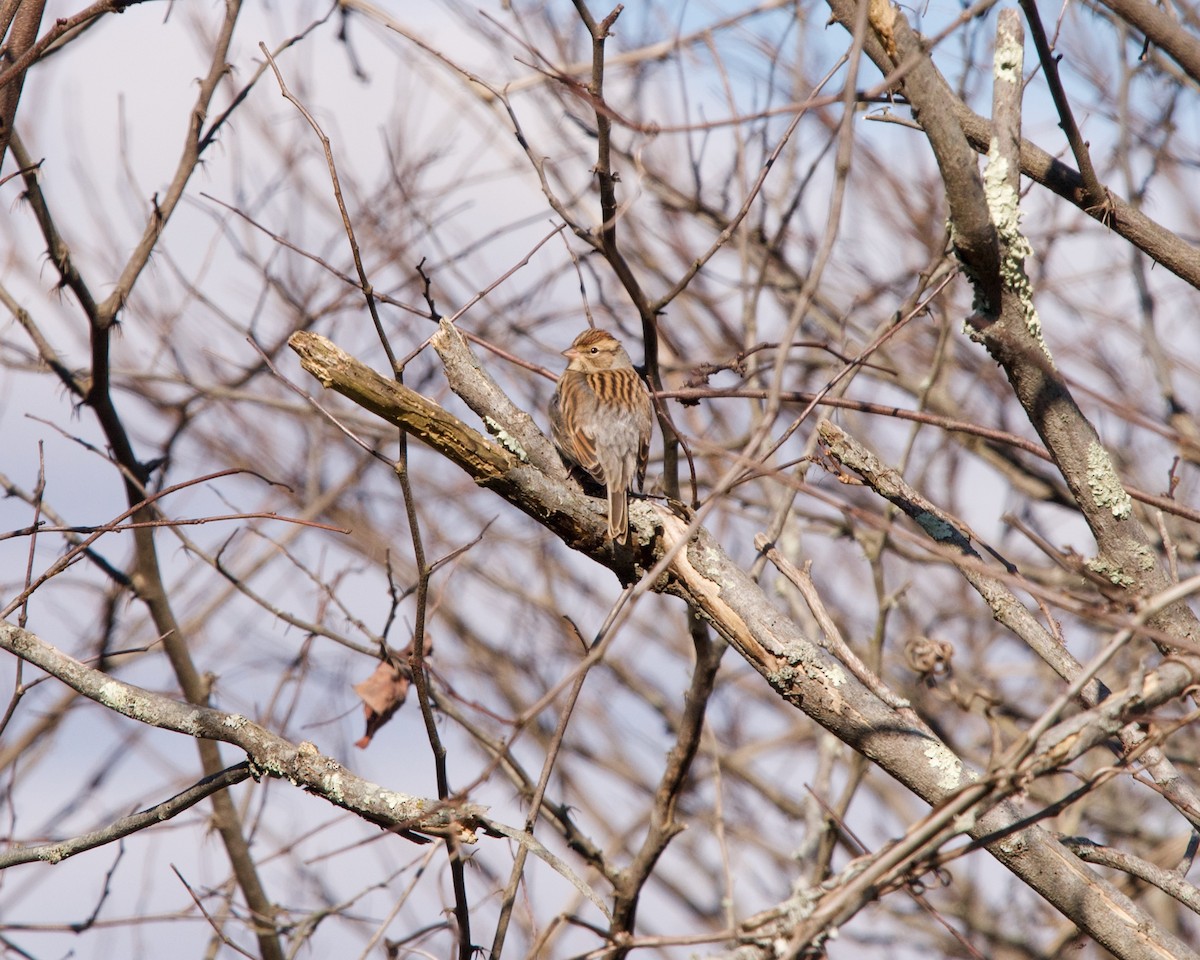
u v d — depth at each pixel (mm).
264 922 11969
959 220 7223
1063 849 7152
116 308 11617
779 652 7633
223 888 12297
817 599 8273
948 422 8047
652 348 9516
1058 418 7727
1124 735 7770
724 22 8469
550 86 13875
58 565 7691
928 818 5777
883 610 12719
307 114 7121
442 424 7473
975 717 16703
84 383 12312
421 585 7453
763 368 12086
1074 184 8836
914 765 7379
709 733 11398
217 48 12078
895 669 16875
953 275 8867
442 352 8141
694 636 9969
